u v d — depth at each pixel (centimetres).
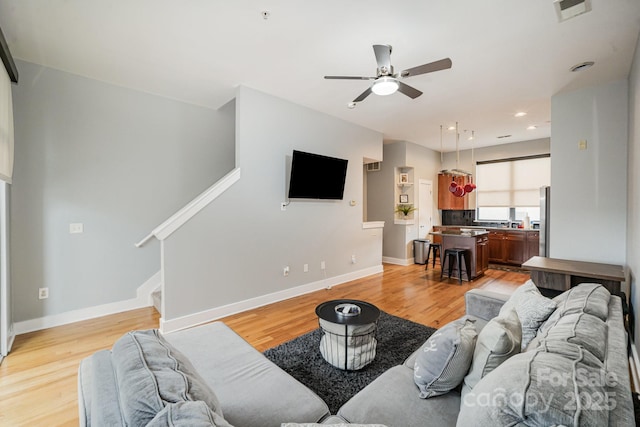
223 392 135
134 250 366
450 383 133
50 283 310
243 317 341
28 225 297
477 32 243
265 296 386
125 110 358
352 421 119
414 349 261
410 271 588
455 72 314
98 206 340
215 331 201
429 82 339
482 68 304
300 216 428
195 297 323
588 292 181
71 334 292
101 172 342
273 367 159
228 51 275
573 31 240
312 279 448
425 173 718
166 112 391
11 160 260
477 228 684
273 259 396
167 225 304
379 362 238
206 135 427
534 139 636
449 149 746
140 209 371
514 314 152
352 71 316
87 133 332
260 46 267
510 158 677
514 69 306
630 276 287
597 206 339
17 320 291
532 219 672
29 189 298
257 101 368
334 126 470
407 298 412
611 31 239
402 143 651
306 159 406
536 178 646
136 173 368
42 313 305
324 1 207
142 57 287
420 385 137
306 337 285
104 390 88
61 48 272
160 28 240
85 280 332
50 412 184
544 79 330
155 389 81
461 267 516
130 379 86
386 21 229
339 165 455
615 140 329
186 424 66
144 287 373
